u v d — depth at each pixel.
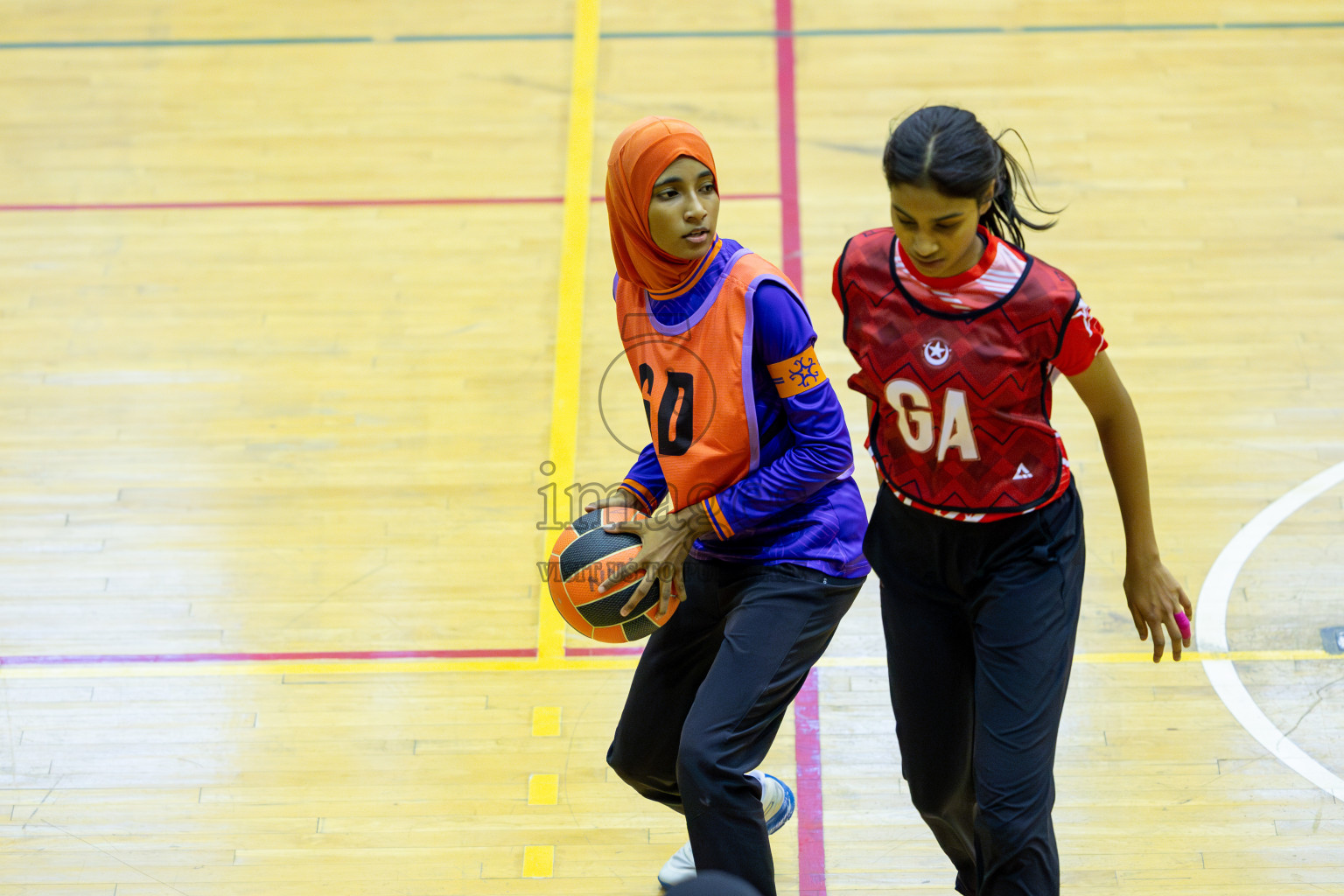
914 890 10.20
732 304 7.77
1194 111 19.69
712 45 21.78
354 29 22.75
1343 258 16.89
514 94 20.94
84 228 18.56
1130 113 19.72
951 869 10.36
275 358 16.30
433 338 16.50
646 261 7.84
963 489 7.57
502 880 10.42
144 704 12.16
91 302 17.27
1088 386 7.38
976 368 7.12
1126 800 10.81
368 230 18.38
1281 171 18.42
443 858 10.63
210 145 20.14
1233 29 21.48
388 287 17.34
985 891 7.82
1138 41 21.36
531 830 10.86
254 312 17.02
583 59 21.66
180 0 23.61
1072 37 21.53
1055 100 20.08
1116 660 12.13
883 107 20.11
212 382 15.97
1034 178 18.52
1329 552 13.04
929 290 7.13
